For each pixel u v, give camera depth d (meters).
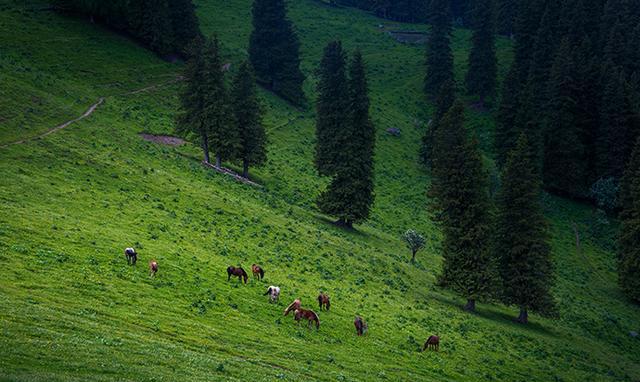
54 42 96.56
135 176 57.97
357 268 54.31
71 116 70.62
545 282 56.03
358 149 69.44
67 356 20.45
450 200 53.88
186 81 75.38
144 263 37.06
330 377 27.83
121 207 48.38
